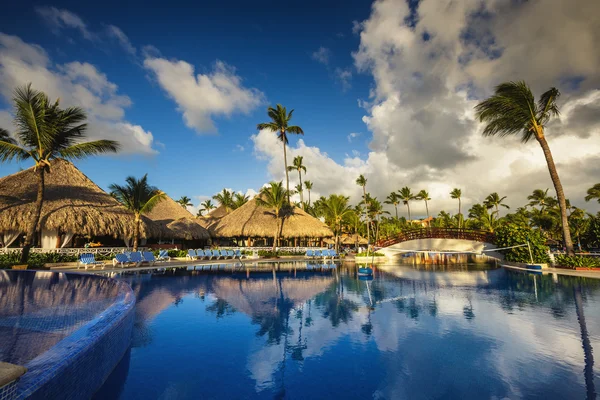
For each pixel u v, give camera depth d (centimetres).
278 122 3700
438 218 8056
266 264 2197
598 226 2058
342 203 3744
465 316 722
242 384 393
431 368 439
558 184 1755
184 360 470
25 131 1446
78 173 2270
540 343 535
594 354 484
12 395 215
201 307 816
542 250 1719
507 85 1831
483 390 374
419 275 1548
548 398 353
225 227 3212
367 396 362
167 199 3488
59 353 308
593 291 1025
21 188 1855
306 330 620
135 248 2073
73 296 721
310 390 378
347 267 1986
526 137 1956
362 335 588
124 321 485
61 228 1714
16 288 813
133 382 396
